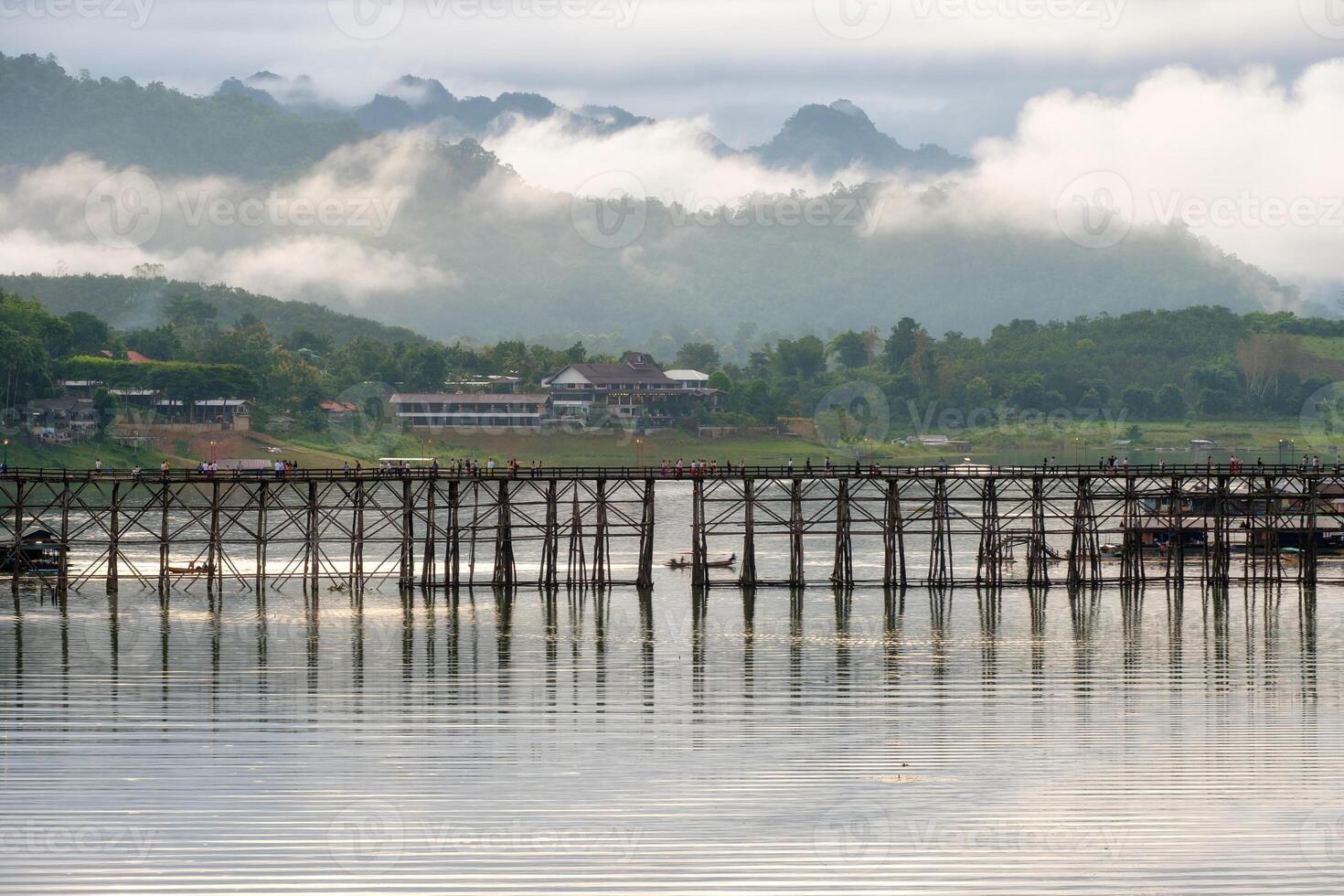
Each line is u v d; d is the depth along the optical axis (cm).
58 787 7912
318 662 11238
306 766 8350
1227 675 10938
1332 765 8419
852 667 11212
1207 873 6788
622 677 10769
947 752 8694
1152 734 9144
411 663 11238
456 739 8962
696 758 8556
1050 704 9969
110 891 6538
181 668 10969
